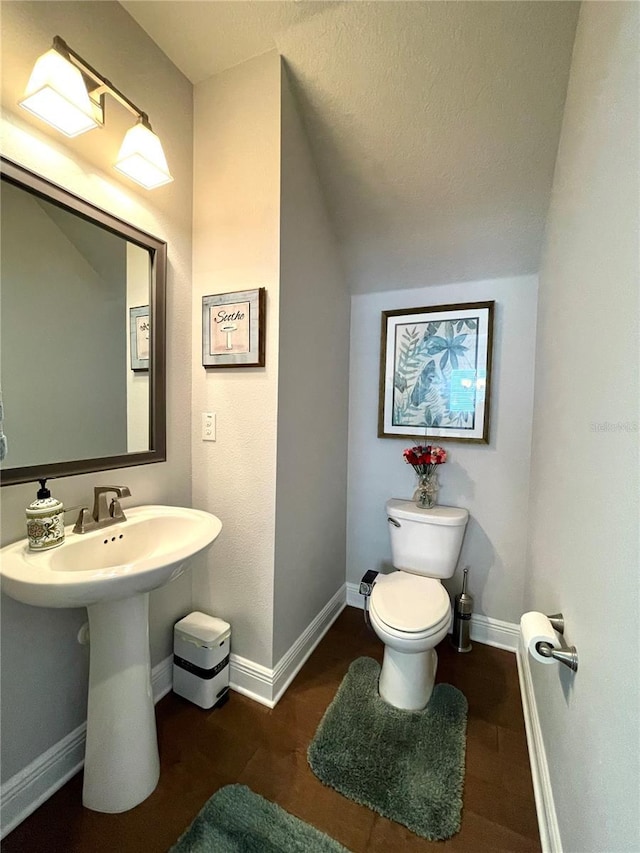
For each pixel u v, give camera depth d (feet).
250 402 4.61
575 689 2.59
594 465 2.38
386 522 6.88
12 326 3.26
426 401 6.33
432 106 4.27
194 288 4.94
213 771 3.76
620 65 2.12
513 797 3.57
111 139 3.87
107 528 3.63
